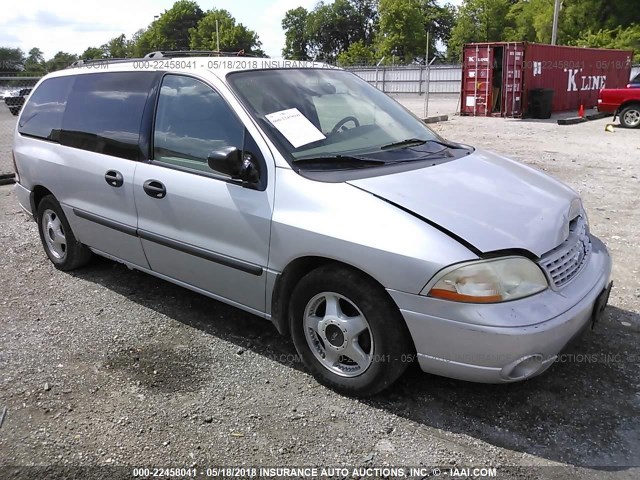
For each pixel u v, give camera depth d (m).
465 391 3.24
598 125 17.69
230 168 3.26
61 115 4.77
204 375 3.45
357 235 2.87
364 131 3.73
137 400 3.21
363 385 3.10
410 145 3.74
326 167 3.24
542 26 51.38
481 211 2.93
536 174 3.76
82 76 4.70
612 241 5.81
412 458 2.74
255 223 3.27
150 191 3.83
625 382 3.30
